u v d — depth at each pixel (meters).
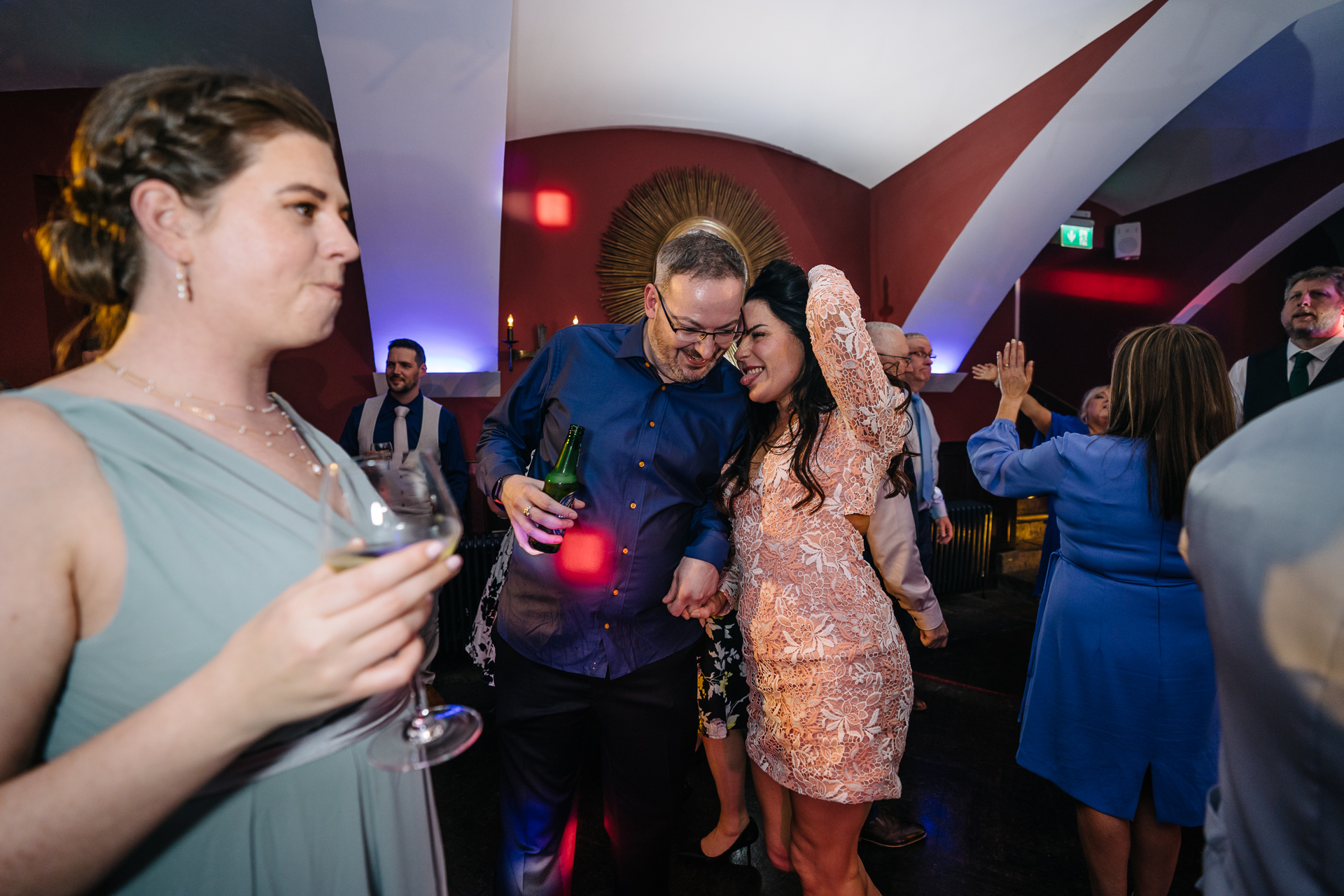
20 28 2.92
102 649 0.50
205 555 0.53
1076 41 3.76
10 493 0.44
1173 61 3.67
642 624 1.46
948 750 2.79
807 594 1.31
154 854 0.56
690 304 1.29
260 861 0.60
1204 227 5.98
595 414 1.48
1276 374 3.30
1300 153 5.28
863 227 5.63
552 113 4.30
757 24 3.49
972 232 4.77
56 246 0.57
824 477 1.33
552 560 1.44
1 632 0.43
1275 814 0.43
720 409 1.50
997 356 1.95
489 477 1.49
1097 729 1.55
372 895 0.66
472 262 4.00
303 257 0.58
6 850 0.39
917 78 4.10
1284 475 0.41
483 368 4.41
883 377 1.27
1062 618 1.62
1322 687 0.38
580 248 4.73
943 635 1.67
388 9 2.84
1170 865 1.55
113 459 0.51
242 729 0.42
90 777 0.40
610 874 2.05
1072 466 1.60
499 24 2.95
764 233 5.17
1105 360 6.59
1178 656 1.47
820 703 1.27
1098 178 4.53
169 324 0.58
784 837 1.63
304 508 0.61
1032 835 2.24
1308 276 3.14
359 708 0.66
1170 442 1.44
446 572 0.45
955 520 5.00
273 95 0.58
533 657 1.46
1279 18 3.48
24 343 3.39
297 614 0.40
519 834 1.53
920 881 2.02
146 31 3.02
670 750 1.50
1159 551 1.48
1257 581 0.41
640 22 3.43
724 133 4.91
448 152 3.51
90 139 0.56
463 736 0.67
